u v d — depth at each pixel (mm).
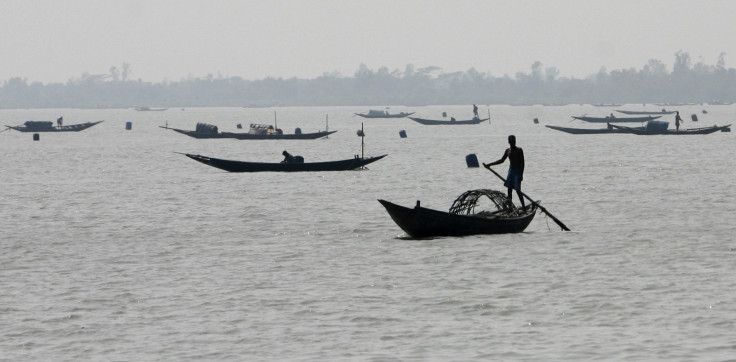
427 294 100000
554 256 118875
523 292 100062
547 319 89438
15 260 123812
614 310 92062
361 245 130375
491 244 127000
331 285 104938
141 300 99062
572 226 145875
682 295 97250
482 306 94562
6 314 93812
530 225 146625
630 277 106312
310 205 179125
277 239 138500
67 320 91500
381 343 82750
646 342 81125
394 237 136750
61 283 108188
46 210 178250
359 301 97375
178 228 151875
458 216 130250
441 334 85125
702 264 113062
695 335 82812
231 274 112062
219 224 155500
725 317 88188
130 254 127500
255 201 187375
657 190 198625
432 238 132000
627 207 170500
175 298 99750
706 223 147500
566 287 102000
